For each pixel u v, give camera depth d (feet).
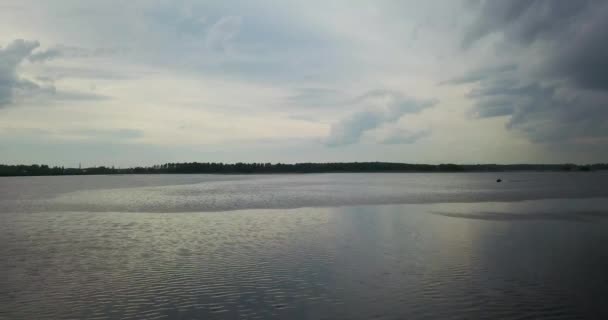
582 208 134.82
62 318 41.32
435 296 47.32
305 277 54.44
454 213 121.19
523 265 59.98
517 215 116.16
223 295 47.67
